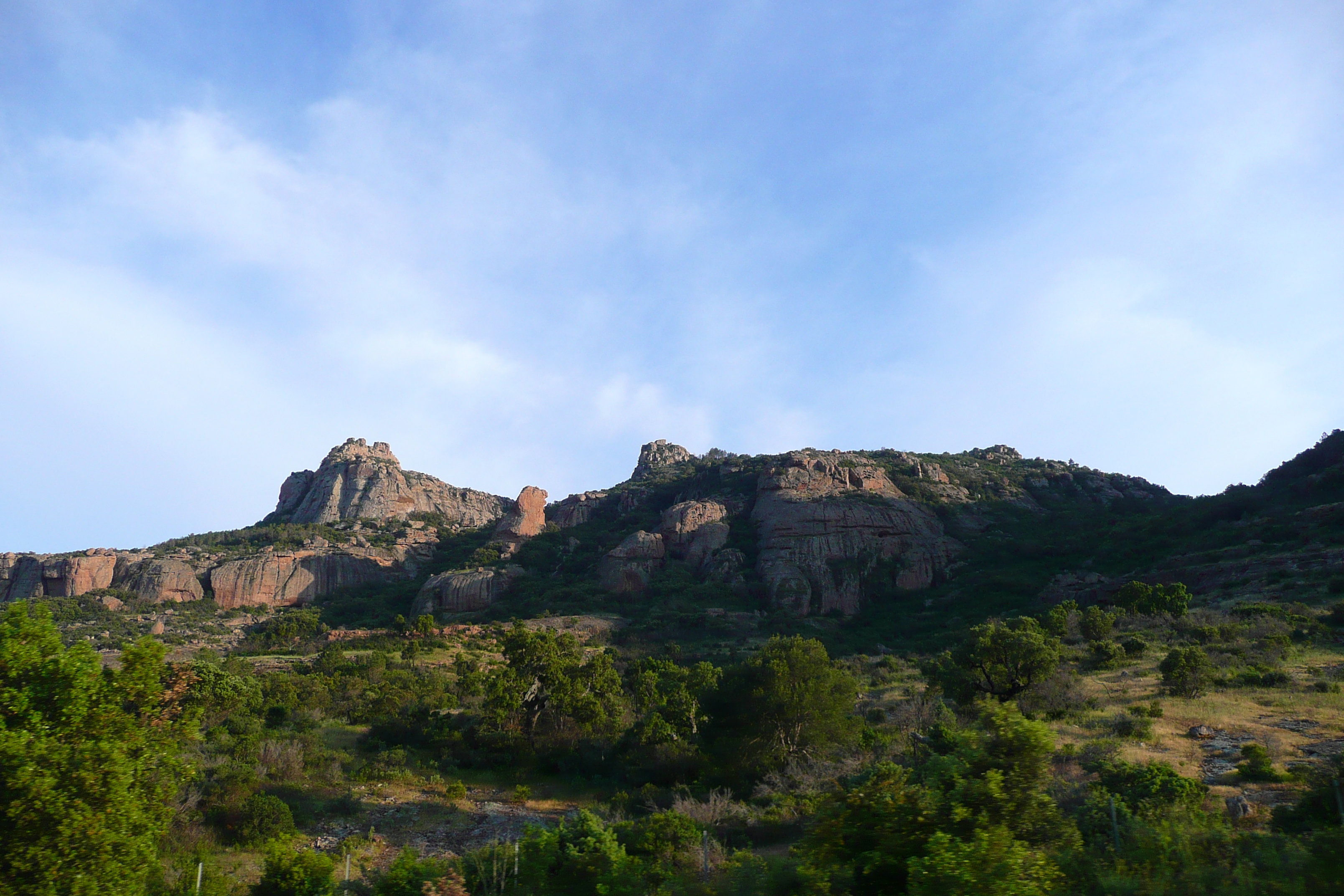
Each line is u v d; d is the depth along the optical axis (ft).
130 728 45.78
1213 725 96.58
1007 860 28.43
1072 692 123.03
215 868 70.90
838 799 34.88
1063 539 370.12
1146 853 39.81
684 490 522.06
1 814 37.99
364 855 90.17
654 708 161.58
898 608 337.52
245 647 326.85
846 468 442.50
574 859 50.29
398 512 597.52
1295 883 34.27
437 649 280.92
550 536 466.70
